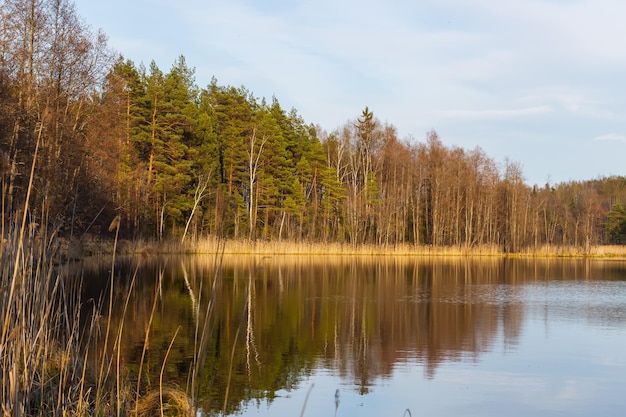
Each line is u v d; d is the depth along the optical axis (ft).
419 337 51.83
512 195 221.87
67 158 63.98
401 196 209.46
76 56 89.30
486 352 46.62
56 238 23.35
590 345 49.90
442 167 215.72
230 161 176.14
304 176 197.98
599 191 400.67
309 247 176.86
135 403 25.77
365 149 228.43
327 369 39.78
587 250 216.95
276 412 30.30
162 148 149.79
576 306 74.13
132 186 132.67
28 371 20.72
